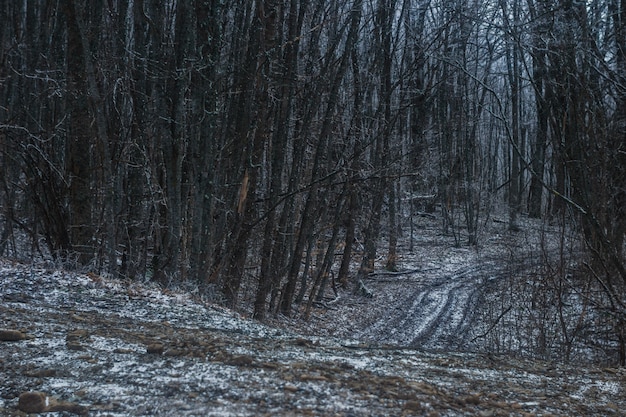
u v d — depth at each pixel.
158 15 12.27
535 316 16.56
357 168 20.53
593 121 14.18
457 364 5.92
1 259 10.23
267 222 15.85
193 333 6.54
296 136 18.69
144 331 6.39
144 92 12.93
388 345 6.99
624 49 16.19
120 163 13.58
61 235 12.62
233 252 15.09
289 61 15.71
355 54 21.45
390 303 23.31
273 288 17.42
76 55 12.44
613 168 14.82
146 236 14.47
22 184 14.48
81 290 8.59
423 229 39.97
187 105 13.35
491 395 4.64
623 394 5.15
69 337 5.66
